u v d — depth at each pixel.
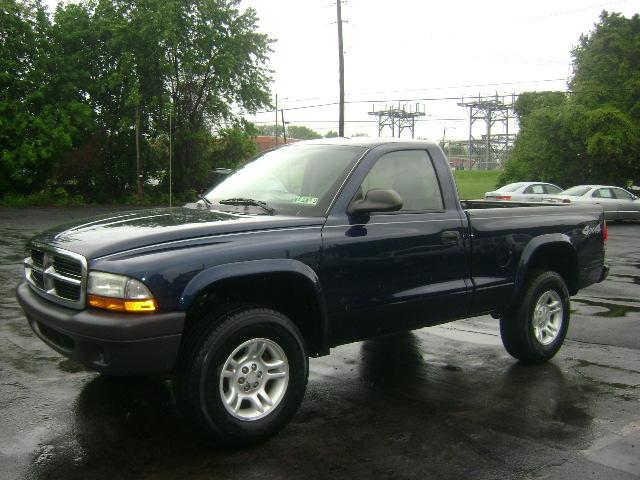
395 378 5.16
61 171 30.56
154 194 33.47
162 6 29.84
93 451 3.62
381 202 4.12
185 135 32.78
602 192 21.17
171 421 4.09
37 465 3.43
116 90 31.33
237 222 3.91
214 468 3.46
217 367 3.59
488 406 4.54
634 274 10.96
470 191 47.38
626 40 33.78
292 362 3.90
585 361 5.76
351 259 4.19
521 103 46.16
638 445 3.88
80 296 3.55
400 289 4.50
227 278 3.63
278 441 3.86
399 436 3.96
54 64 29.34
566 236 5.77
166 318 3.43
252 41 32.81
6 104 27.47
